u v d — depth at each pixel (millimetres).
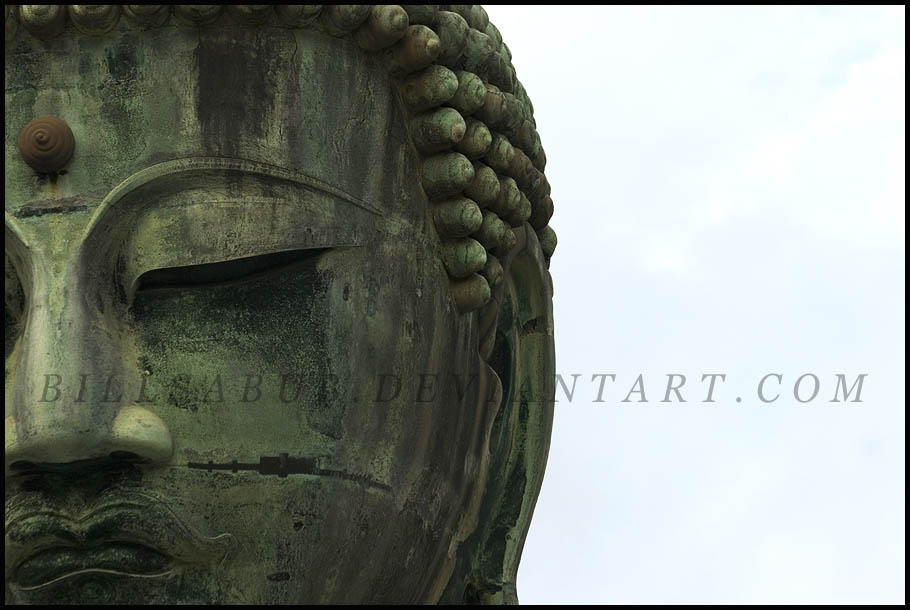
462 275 8750
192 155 7945
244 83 8070
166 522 7648
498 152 9047
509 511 9914
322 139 8203
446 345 8719
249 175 8008
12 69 8016
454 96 8688
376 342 8250
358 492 8133
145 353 7777
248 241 7941
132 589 7707
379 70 8508
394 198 8500
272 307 7992
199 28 8047
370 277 8289
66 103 7977
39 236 7785
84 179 7879
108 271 7809
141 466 7691
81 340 7617
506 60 9898
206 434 7770
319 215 8117
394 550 8391
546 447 10086
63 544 7648
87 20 7930
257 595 7848
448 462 8789
